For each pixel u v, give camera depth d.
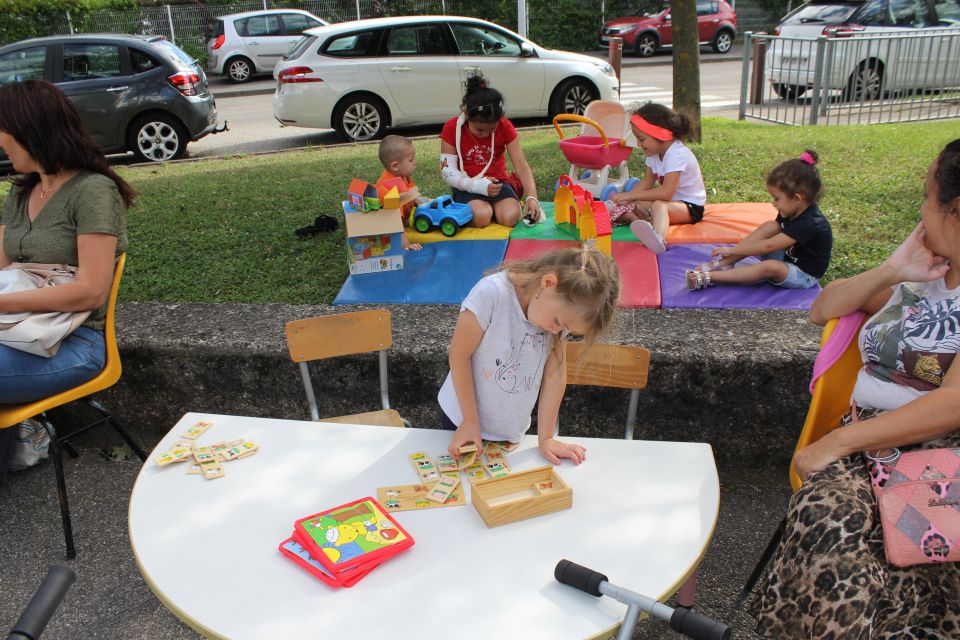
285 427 2.28
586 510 1.89
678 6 7.12
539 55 10.03
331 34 9.45
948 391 1.96
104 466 3.52
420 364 3.36
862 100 9.28
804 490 2.06
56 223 3.00
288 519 1.87
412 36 9.69
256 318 3.72
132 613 2.68
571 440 2.20
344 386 3.47
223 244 5.06
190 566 1.71
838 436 2.11
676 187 4.68
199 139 9.98
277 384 3.52
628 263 4.23
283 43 17.14
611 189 5.23
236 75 17.08
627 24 19.91
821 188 3.69
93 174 3.03
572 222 4.62
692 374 3.20
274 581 1.66
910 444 2.11
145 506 1.92
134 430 3.78
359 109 9.74
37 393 2.87
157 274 4.55
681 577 1.67
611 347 2.55
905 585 1.93
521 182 5.16
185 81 9.14
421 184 6.36
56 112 2.92
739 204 5.25
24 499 3.30
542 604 1.59
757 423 3.29
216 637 1.52
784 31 11.71
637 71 17.50
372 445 2.19
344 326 2.89
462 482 2.01
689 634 1.42
